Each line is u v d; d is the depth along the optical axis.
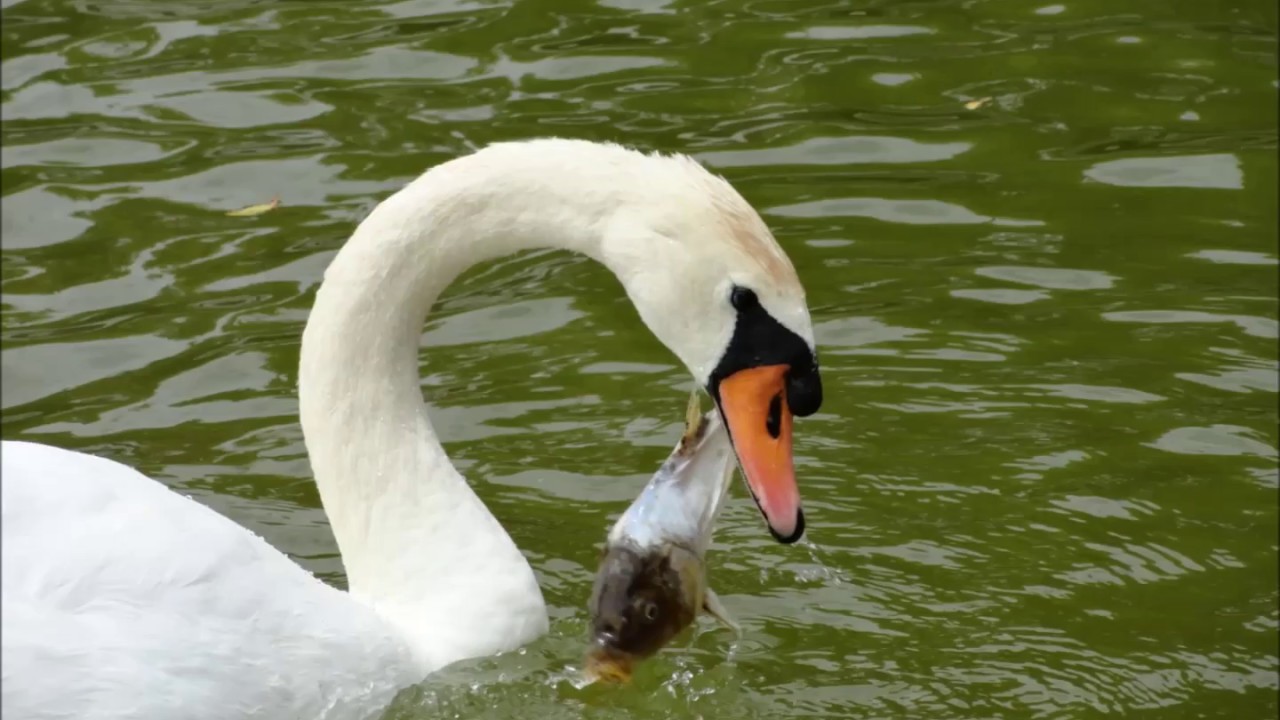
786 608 10.28
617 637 9.21
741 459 8.71
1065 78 16.34
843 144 15.27
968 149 15.21
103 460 8.68
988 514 11.05
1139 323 12.88
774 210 14.33
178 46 17.08
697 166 8.85
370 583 9.53
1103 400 12.09
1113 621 10.12
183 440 11.80
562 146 8.98
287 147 15.30
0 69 16.59
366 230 9.29
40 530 8.20
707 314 8.70
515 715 9.26
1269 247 13.75
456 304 13.42
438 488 9.56
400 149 15.22
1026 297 13.20
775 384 8.70
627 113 15.77
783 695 9.53
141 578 8.27
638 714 9.38
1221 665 9.73
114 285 13.52
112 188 14.75
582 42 17.12
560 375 12.48
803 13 17.70
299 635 8.70
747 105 15.93
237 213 14.41
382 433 9.48
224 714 8.38
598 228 8.84
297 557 10.77
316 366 9.46
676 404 12.16
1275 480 11.30
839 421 11.97
